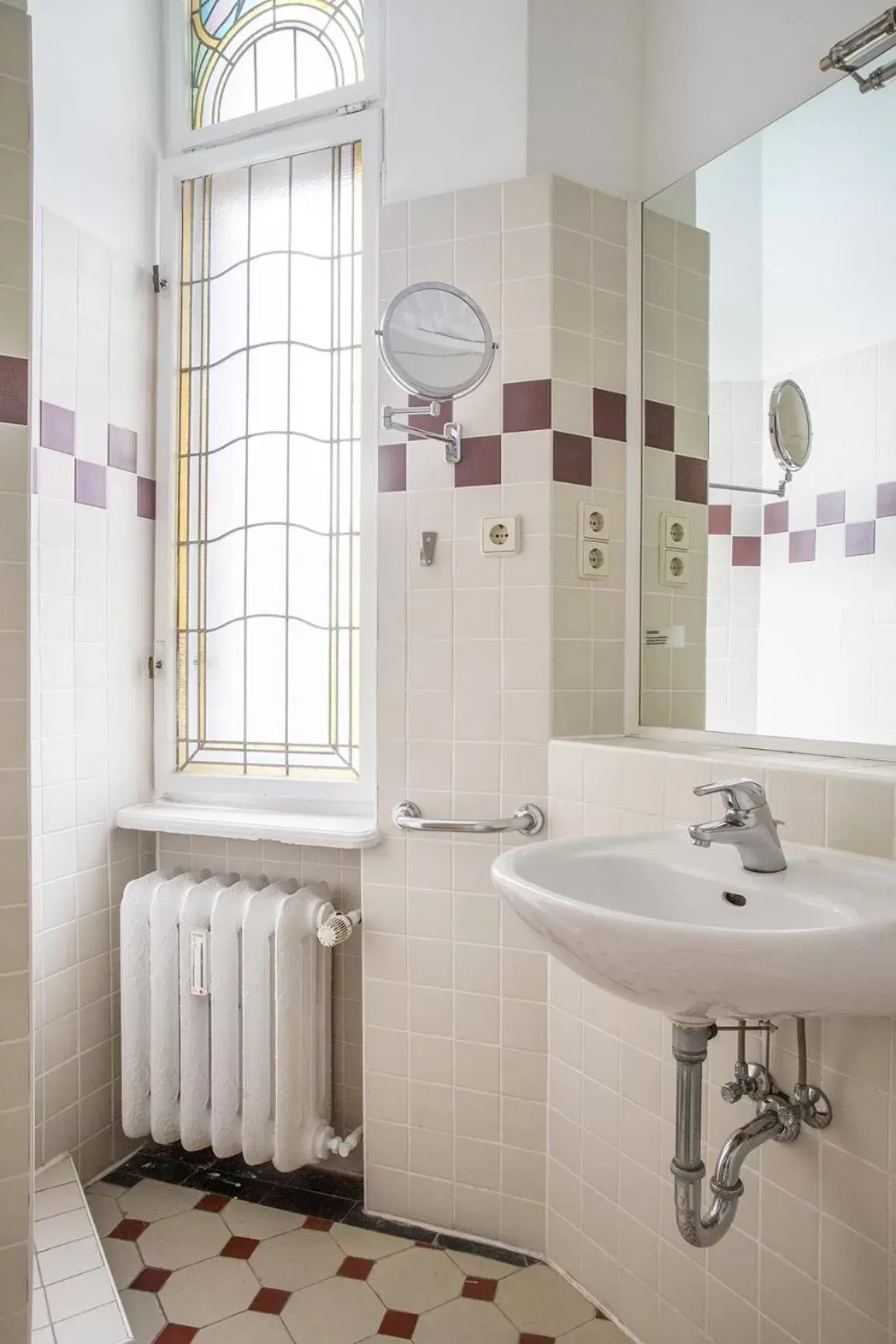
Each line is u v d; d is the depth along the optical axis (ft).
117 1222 5.61
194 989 5.70
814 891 3.34
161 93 6.87
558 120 5.44
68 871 5.94
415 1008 5.61
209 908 5.82
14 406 4.15
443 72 5.61
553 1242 5.27
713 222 5.11
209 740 6.76
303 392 6.44
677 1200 3.53
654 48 5.62
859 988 2.65
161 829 6.17
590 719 5.41
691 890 3.75
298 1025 5.53
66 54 5.88
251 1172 6.20
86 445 6.07
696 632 5.18
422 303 4.98
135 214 6.59
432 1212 5.60
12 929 4.14
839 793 3.62
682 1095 3.49
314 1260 5.27
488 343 4.91
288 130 6.40
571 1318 4.83
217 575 6.72
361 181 6.25
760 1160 3.94
